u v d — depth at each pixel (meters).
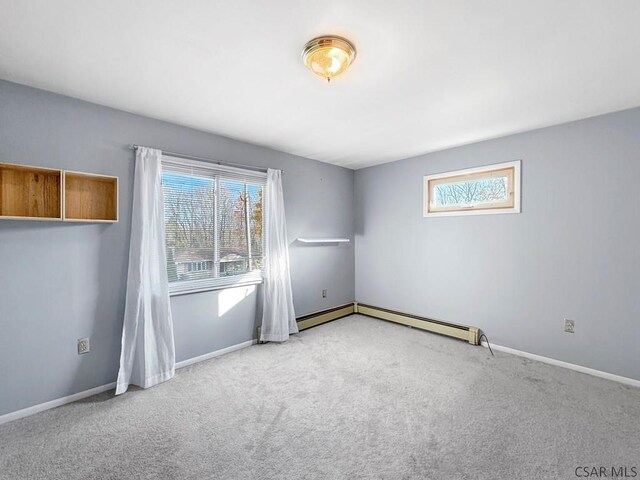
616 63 1.83
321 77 1.95
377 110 2.54
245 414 2.11
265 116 2.66
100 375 2.41
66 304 2.25
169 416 2.09
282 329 3.51
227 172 3.19
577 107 2.48
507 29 1.52
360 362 2.95
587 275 2.73
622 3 1.33
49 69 1.89
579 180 2.75
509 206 3.18
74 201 2.26
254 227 3.46
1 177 1.99
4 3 1.31
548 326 2.95
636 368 2.50
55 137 2.19
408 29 1.52
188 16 1.42
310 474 1.58
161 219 2.63
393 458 1.69
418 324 3.95
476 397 2.31
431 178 3.83
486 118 2.71
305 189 4.05
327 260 4.38
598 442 1.81
